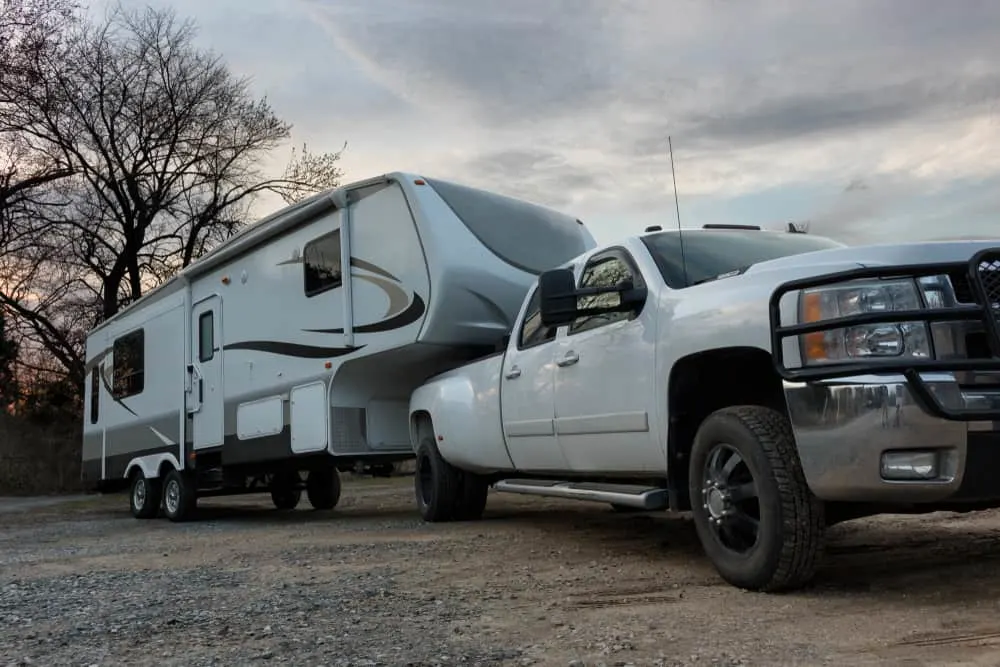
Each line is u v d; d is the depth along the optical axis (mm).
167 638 3967
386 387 9281
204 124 27281
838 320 3676
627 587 4605
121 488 14453
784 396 4137
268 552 6895
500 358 6848
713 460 4422
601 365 5395
